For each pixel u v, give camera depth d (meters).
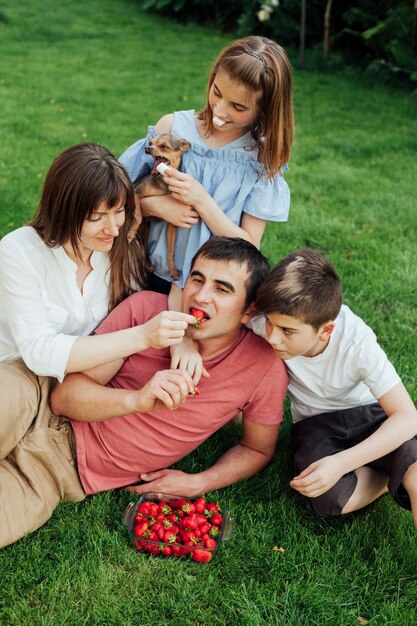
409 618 2.20
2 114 7.14
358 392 2.65
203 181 2.74
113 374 2.60
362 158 6.58
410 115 8.03
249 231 2.81
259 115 2.59
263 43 2.52
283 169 2.85
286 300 2.26
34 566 2.28
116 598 2.19
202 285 2.38
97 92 8.30
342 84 9.17
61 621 2.10
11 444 2.38
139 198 2.75
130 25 12.50
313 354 2.55
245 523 2.48
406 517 2.57
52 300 2.54
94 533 2.41
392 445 2.38
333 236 4.78
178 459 2.63
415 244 4.75
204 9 12.77
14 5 13.39
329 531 2.51
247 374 2.52
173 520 2.42
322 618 2.19
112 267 2.64
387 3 9.52
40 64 9.48
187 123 2.83
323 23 10.44
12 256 2.41
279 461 2.81
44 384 2.48
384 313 3.88
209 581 2.26
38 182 5.32
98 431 2.50
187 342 2.49
